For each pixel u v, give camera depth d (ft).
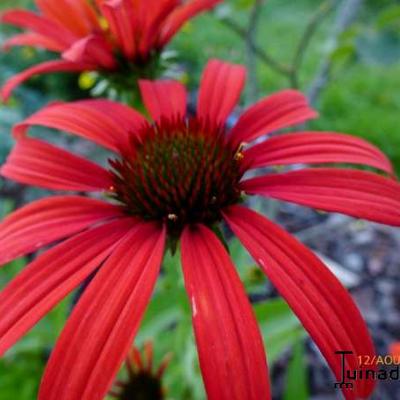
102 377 0.35
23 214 0.50
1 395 0.99
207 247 0.44
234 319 0.36
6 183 1.35
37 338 0.93
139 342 0.80
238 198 0.51
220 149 0.53
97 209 0.52
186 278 0.40
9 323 0.39
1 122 0.99
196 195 0.50
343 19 1.01
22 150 0.56
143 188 0.51
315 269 0.40
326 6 1.01
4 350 0.37
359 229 1.74
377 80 2.88
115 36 0.71
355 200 0.46
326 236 1.71
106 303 0.38
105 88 0.75
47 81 1.69
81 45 0.56
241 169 0.53
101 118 0.58
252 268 0.85
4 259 0.46
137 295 0.39
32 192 1.16
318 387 1.21
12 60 1.60
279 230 0.44
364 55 0.86
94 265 0.43
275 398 1.18
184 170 0.51
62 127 0.56
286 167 1.01
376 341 1.33
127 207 0.52
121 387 0.76
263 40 3.28
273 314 0.73
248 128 0.58
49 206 0.51
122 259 0.43
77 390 0.34
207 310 0.37
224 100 0.61
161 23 0.71
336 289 0.39
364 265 1.59
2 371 1.03
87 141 1.32
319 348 0.36
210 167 0.51
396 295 1.48
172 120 0.57
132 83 0.73
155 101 0.63
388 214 0.44
